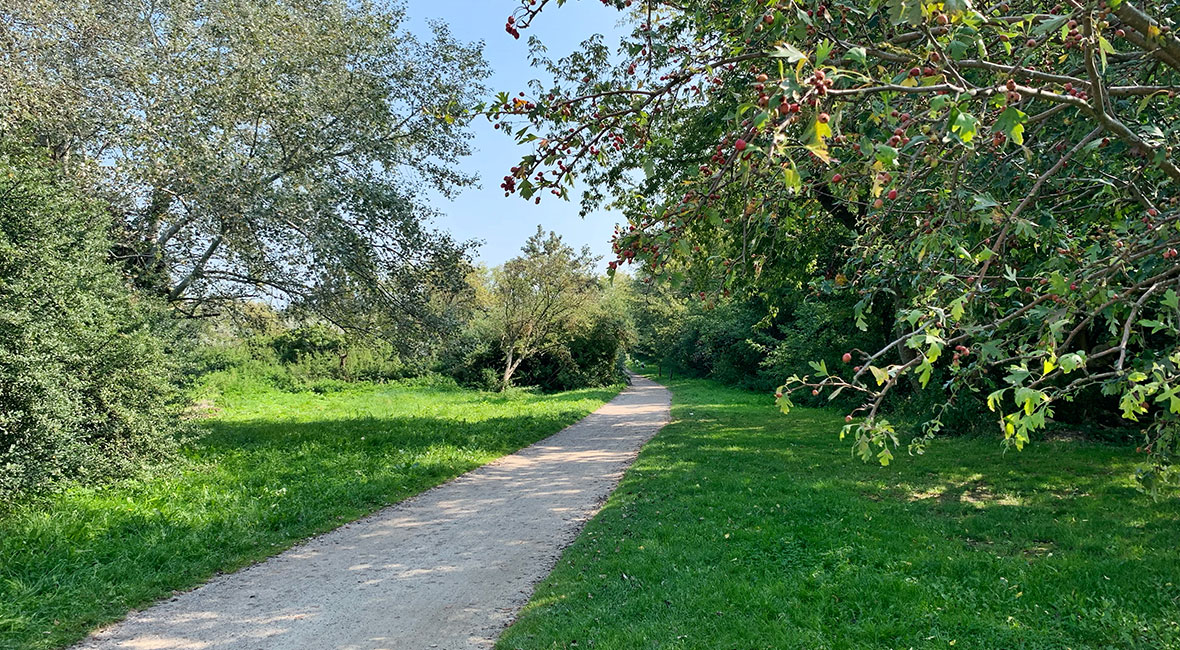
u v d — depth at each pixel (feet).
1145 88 8.69
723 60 10.22
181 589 17.67
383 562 20.02
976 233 12.76
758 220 12.00
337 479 31.76
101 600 16.25
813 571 16.67
